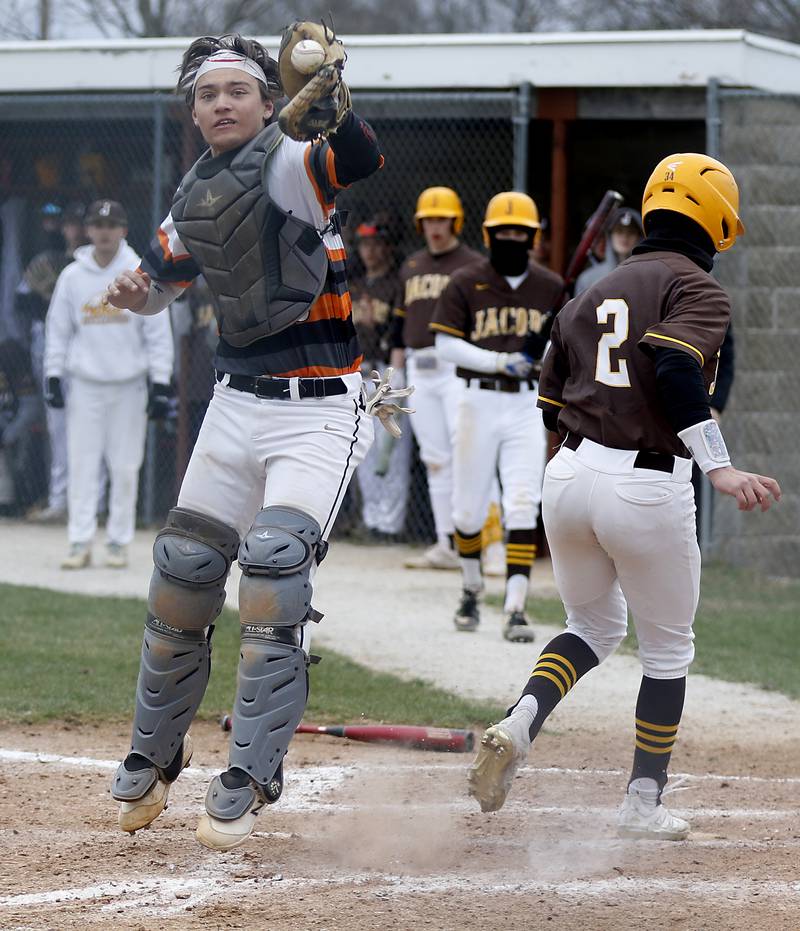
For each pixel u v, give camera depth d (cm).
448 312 2669
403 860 1388
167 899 1246
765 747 1991
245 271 1298
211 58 1318
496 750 1332
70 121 4484
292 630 1299
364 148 1240
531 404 2686
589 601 1492
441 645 2630
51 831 1473
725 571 3719
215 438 1352
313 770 1777
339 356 1340
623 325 1402
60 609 2855
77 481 3519
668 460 1400
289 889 1280
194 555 1338
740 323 3834
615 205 2636
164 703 1362
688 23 7256
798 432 3872
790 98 3828
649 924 1188
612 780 1762
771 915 1214
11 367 4403
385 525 4125
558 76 3831
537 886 1296
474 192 4416
